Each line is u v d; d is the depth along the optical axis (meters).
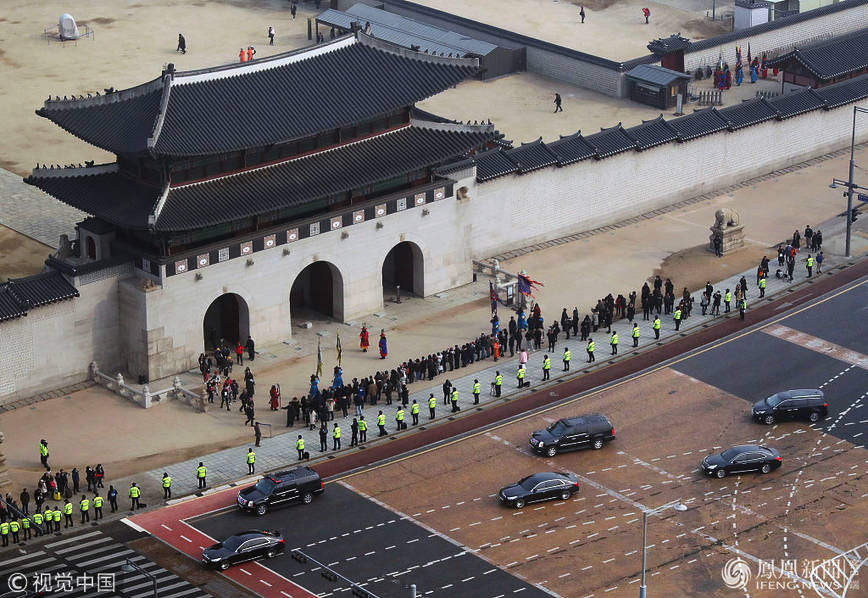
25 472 125.00
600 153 171.38
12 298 134.25
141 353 139.00
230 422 133.00
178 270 137.38
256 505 117.81
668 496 120.56
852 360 142.88
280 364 142.75
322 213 145.75
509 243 167.62
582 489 121.75
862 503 119.38
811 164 193.25
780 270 161.88
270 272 143.50
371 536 115.50
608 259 166.25
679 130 179.50
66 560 112.94
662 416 133.38
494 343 143.75
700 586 108.81
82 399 136.75
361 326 150.38
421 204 152.75
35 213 175.00
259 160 141.75
